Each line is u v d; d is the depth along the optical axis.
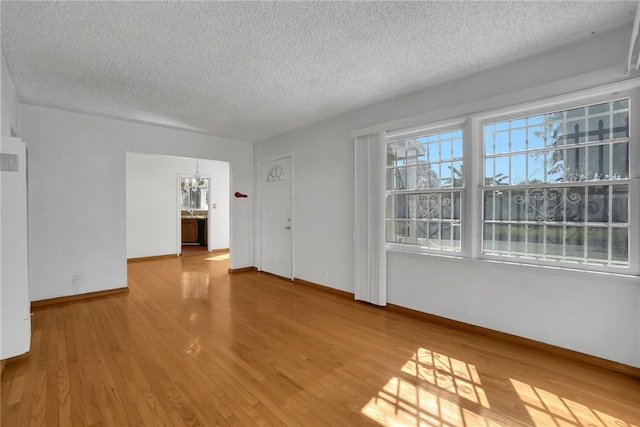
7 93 2.79
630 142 2.26
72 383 2.12
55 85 3.14
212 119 4.38
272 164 5.48
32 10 1.95
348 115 4.12
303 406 1.90
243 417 1.80
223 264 6.57
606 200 2.37
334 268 4.36
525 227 2.75
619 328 2.26
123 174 4.39
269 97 3.53
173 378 2.20
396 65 2.76
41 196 3.78
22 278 2.40
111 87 3.20
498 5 1.96
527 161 2.73
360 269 3.96
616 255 2.33
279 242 5.36
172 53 2.52
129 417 1.79
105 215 4.23
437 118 3.20
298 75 2.96
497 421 1.77
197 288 4.63
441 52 2.54
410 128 3.47
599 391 2.04
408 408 1.89
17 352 2.36
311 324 3.21
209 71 2.85
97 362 2.41
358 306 3.80
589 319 2.37
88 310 3.63
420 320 3.34
